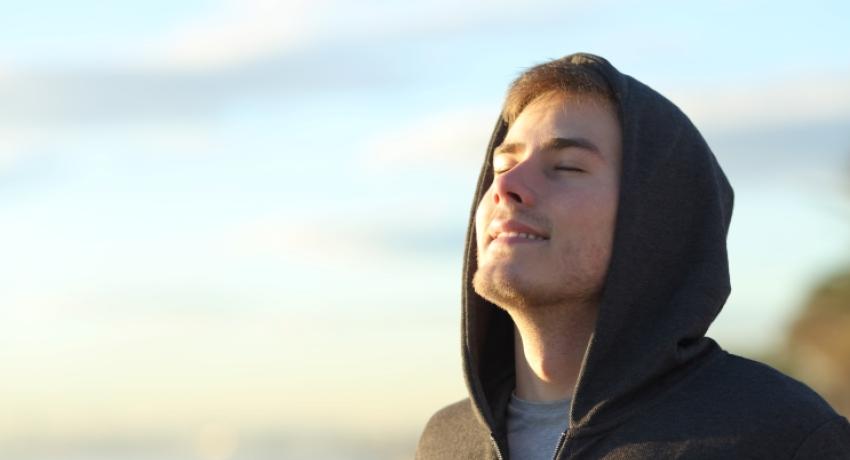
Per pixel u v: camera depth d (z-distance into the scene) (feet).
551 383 8.64
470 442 9.25
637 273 8.26
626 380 8.00
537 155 8.61
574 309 8.43
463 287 9.39
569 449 8.09
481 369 9.41
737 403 7.83
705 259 8.44
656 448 7.77
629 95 8.68
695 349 8.29
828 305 33.91
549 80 8.89
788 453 7.55
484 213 8.71
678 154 8.66
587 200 8.31
